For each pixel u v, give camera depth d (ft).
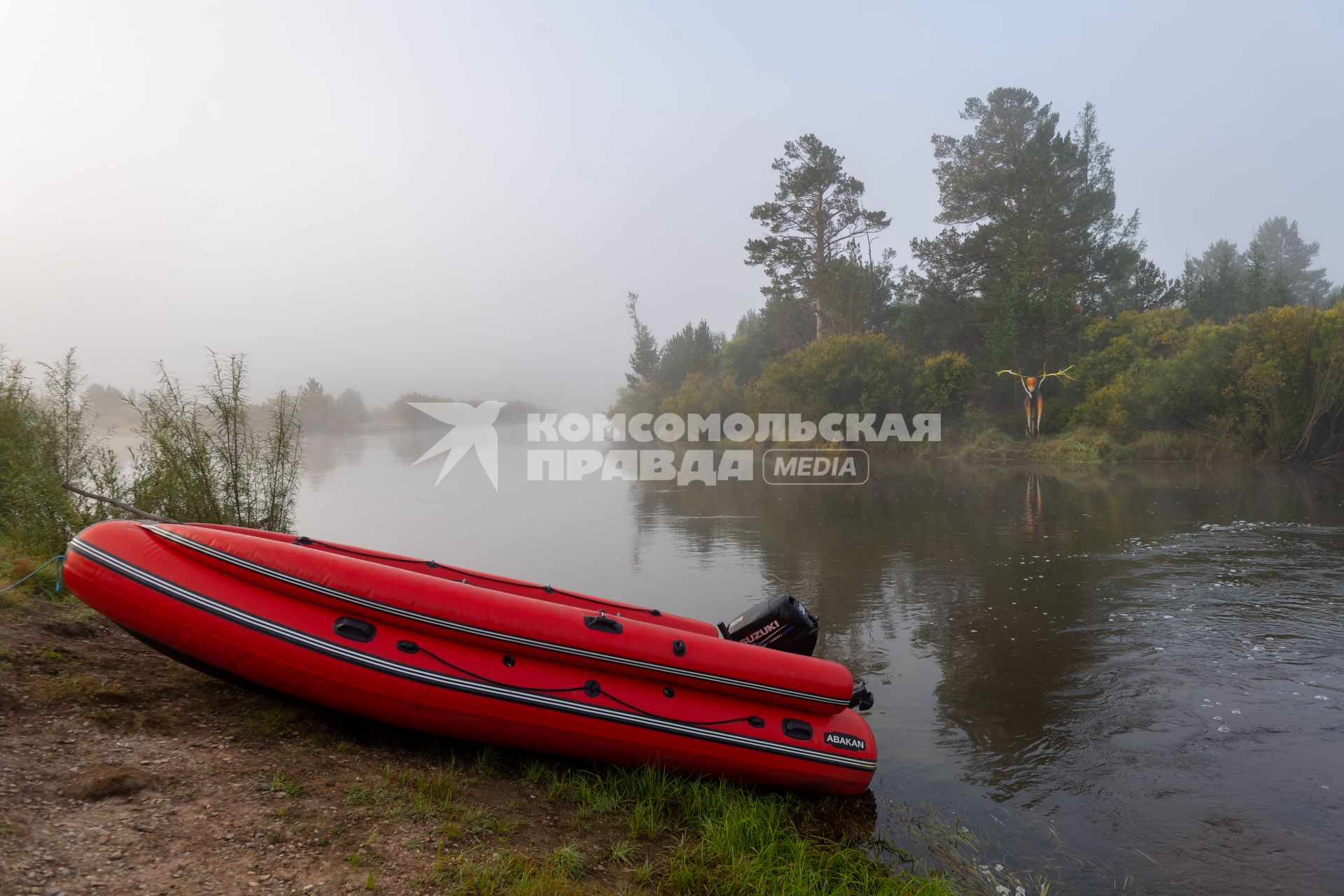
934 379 97.86
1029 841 13.03
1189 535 39.14
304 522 42.98
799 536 40.32
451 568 16.37
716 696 14.26
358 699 12.55
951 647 22.81
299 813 10.39
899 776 15.29
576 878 10.38
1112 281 118.32
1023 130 133.69
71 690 12.62
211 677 14.66
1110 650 22.34
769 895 10.72
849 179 132.57
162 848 8.96
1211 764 15.66
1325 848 12.71
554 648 13.39
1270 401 79.51
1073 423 97.45
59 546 20.29
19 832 8.52
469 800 11.92
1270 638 23.16
